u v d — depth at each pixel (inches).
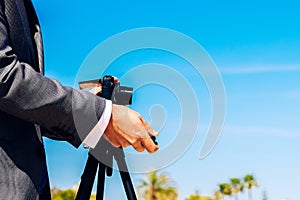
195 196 2304.4
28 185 80.5
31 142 83.5
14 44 82.0
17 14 82.4
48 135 94.7
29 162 82.0
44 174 86.7
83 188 90.6
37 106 77.1
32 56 87.7
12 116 82.4
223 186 2856.8
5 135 80.9
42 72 91.5
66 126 80.2
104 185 90.7
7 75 75.2
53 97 77.8
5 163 79.4
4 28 78.9
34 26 93.7
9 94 75.5
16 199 78.4
